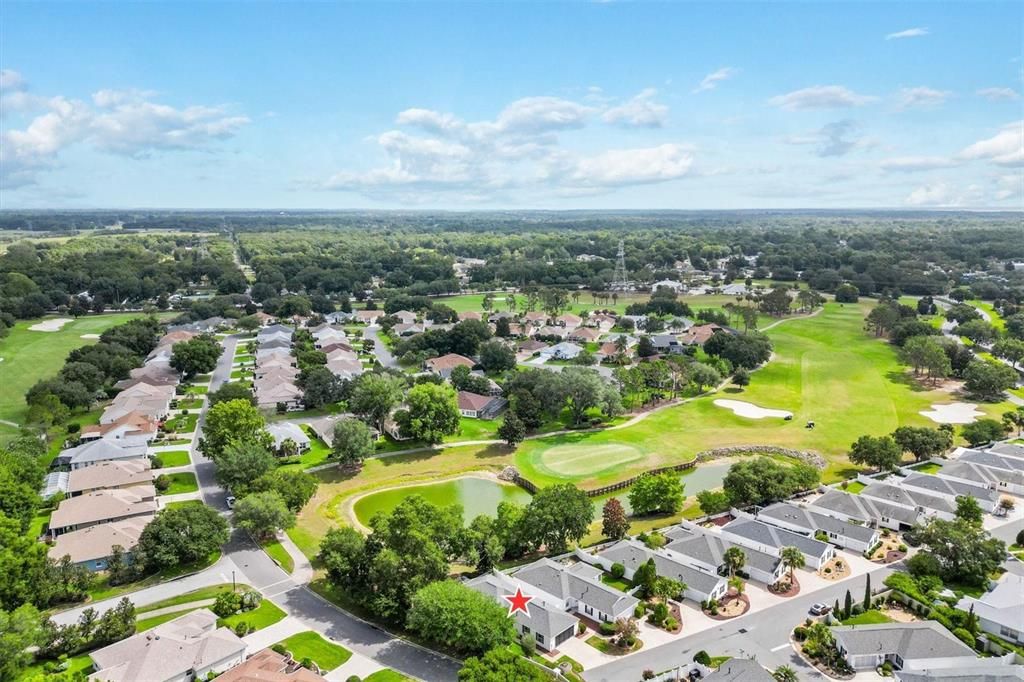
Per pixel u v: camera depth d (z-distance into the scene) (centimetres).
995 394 19662
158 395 18575
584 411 18388
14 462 12644
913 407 18988
